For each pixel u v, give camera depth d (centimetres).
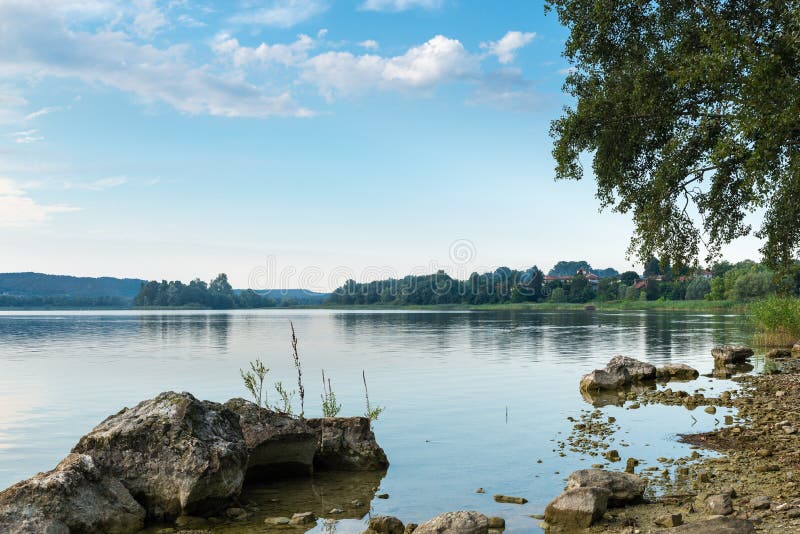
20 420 1942
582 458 1367
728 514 937
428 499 1123
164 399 1186
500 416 1889
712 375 2802
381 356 4003
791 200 1922
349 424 1399
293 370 3222
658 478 1180
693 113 1911
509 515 1015
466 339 5622
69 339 6194
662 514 973
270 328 8756
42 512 912
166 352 4531
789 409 1833
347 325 9544
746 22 1792
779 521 891
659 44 1967
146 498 1063
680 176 2019
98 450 1104
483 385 2583
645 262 2177
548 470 1282
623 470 1252
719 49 1585
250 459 1266
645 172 2164
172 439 1107
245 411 1338
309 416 1908
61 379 2914
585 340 5256
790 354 3547
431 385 2591
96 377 2989
